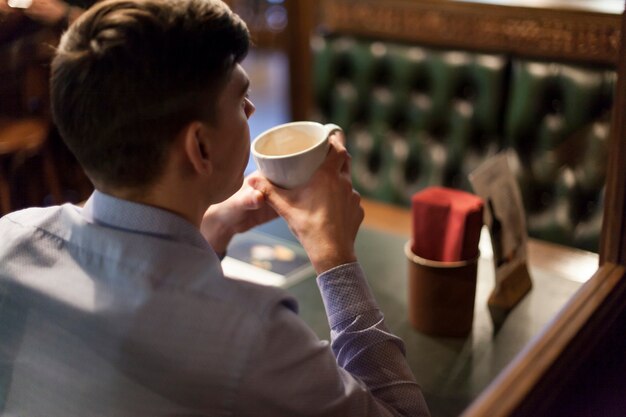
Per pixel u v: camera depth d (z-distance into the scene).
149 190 0.77
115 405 0.77
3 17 1.51
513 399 0.77
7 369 0.85
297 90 3.07
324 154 0.94
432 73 2.08
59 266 0.80
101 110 0.72
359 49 2.20
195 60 0.72
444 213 1.12
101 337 0.76
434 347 1.15
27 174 1.66
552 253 1.46
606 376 1.03
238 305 0.73
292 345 0.73
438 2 2.05
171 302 0.73
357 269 0.92
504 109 1.99
